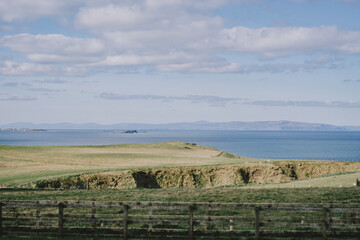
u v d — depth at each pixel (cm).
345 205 1599
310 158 13475
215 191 3328
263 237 1584
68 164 6712
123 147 11644
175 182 5938
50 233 1650
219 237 1573
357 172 5038
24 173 5403
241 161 7481
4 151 8500
